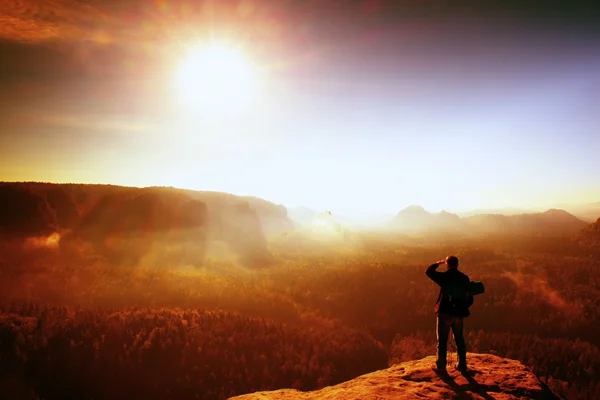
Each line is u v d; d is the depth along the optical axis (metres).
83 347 82.31
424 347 108.25
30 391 71.81
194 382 79.31
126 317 97.56
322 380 87.31
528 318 139.88
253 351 93.00
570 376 95.69
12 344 79.56
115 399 74.06
